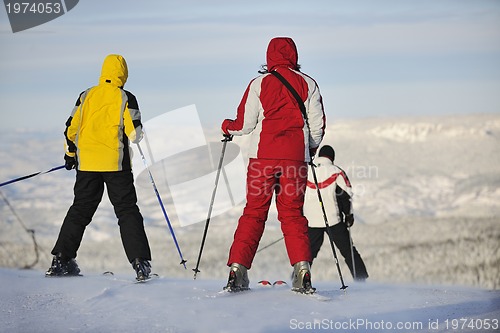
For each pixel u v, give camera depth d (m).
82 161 8.77
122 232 8.70
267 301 7.23
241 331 6.05
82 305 6.99
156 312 6.71
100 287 7.91
